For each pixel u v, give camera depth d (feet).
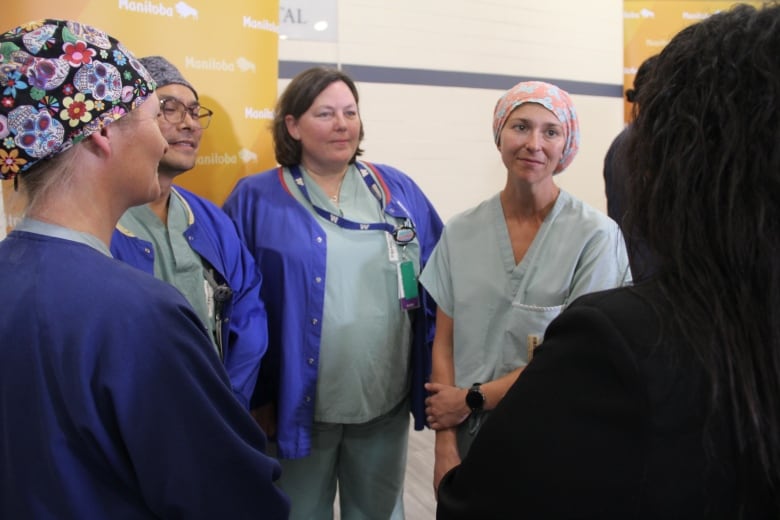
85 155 2.19
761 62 1.38
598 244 3.87
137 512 2.07
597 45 11.93
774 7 1.49
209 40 5.62
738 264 1.39
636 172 1.63
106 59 2.18
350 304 4.91
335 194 5.24
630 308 1.51
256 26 5.96
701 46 1.50
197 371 2.12
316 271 4.84
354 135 5.10
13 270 2.06
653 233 1.56
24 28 2.10
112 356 1.96
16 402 1.95
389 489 5.45
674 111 1.50
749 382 1.34
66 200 2.17
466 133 10.83
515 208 4.26
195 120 4.39
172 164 4.17
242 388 4.30
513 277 4.12
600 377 1.48
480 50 10.71
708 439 1.37
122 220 3.99
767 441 1.33
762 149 1.35
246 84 5.96
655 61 1.65
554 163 4.08
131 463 2.04
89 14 4.86
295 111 5.01
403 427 5.48
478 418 4.06
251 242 5.00
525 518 1.56
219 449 2.12
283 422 4.75
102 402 1.95
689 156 1.45
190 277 4.21
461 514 1.75
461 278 4.33
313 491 5.17
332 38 9.36
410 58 10.07
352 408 4.96
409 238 5.17
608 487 1.43
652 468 1.39
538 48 11.29
